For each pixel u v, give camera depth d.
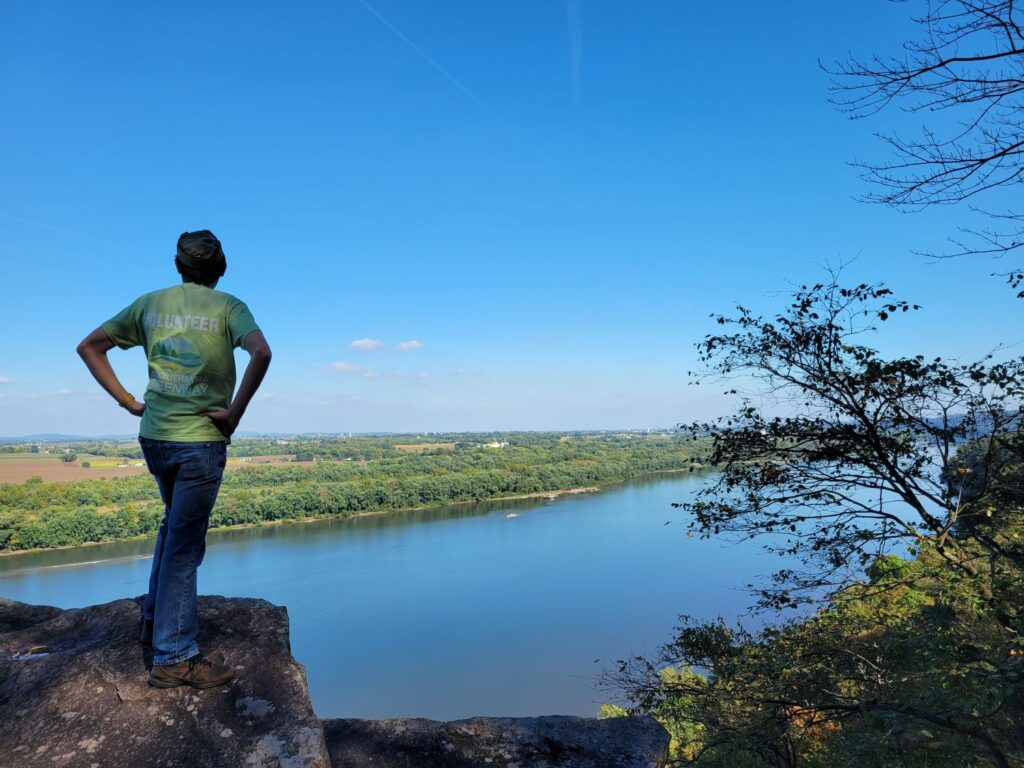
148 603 2.47
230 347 2.30
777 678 6.53
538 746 2.84
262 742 2.04
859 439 6.09
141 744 2.00
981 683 4.25
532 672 28.75
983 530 5.54
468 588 41.53
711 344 6.64
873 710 4.70
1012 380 5.34
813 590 6.43
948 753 4.63
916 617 5.89
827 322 5.89
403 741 2.81
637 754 2.83
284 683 2.38
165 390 2.18
